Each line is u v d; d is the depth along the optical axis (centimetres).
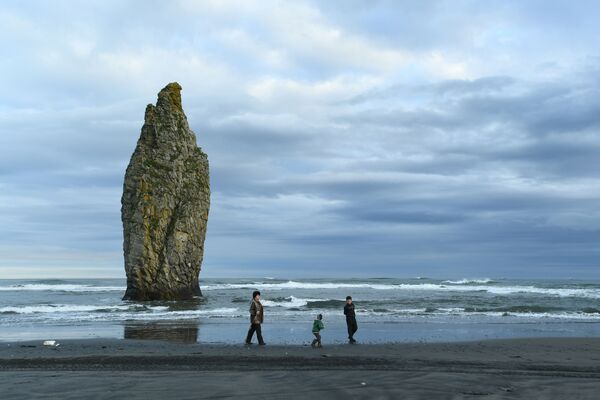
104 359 1669
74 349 1938
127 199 5238
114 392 1088
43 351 1875
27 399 1024
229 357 1727
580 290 7138
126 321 3133
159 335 2464
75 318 3297
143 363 1595
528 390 1123
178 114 5544
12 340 2236
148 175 5212
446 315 3609
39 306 4184
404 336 2488
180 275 5209
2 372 1384
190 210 5288
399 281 11700
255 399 1020
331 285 9050
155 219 5144
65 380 1234
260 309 2139
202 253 5447
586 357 1841
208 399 1022
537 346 2125
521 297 5722
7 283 10531
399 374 1330
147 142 5384
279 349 1973
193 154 5559
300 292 7006
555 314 3741
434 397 1042
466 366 1571
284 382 1207
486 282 11325
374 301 4938
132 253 5088
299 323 3061
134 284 5109
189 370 1437
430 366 1562
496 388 1145
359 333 2597
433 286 8781
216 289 7894
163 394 1068
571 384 1197
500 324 3078
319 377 1278
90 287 7675
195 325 2916
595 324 3134
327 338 2394
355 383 1195
